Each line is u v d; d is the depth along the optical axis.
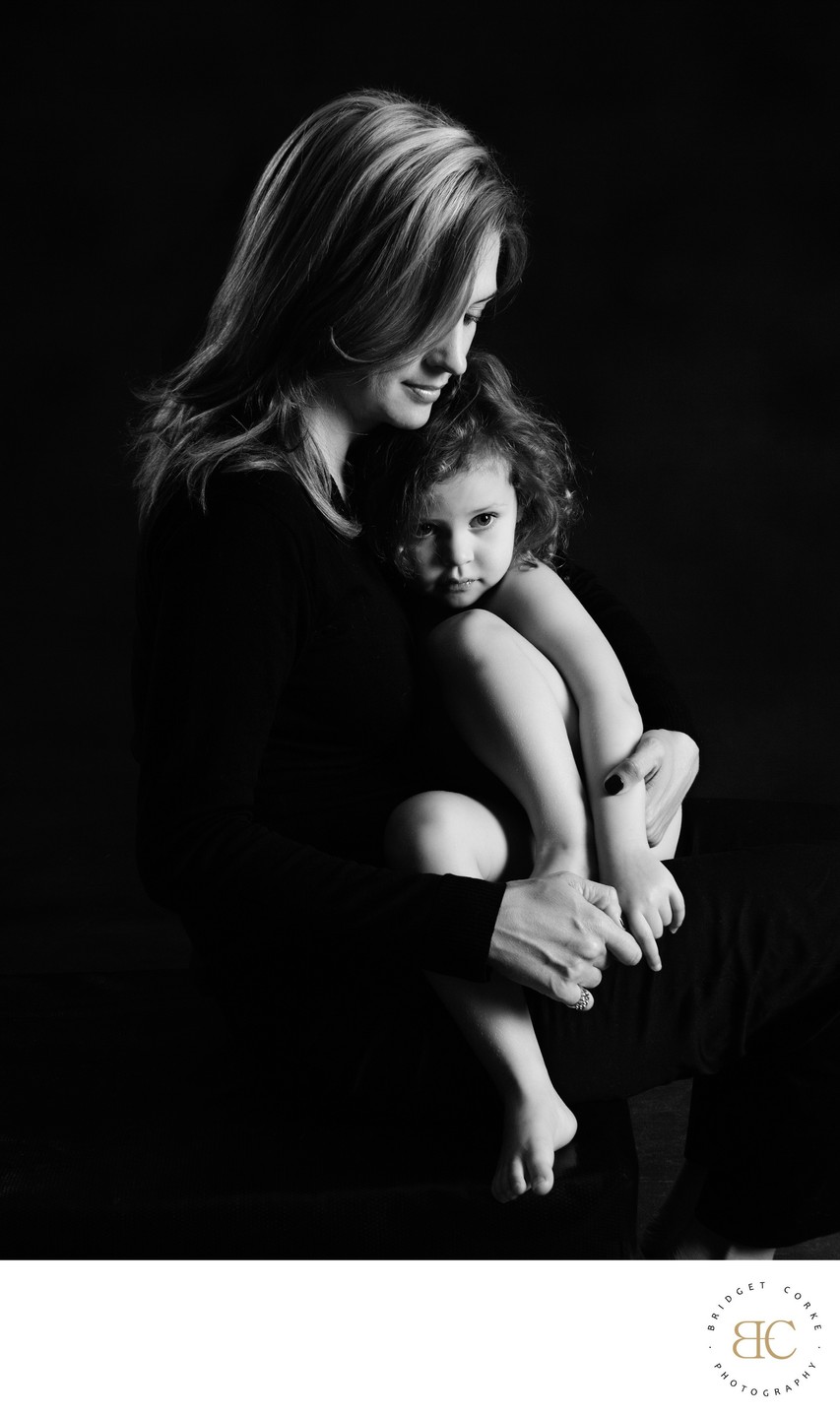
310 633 1.36
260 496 1.32
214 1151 1.36
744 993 1.41
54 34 7.61
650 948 1.35
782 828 1.84
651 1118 2.30
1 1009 1.72
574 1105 1.42
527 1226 1.30
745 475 6.39
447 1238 1.30
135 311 7.19
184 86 7.62
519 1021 1.34
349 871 1.29
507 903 1.29
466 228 1.37
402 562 1.61
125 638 5.43
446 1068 1.36
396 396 1.45
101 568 5.97
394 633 1.45
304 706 1.42
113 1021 1.68
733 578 5.74
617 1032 1.38
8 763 4.43
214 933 1.39
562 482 1.78
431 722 1.55
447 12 7.79
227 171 7.47
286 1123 1.41
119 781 4.30
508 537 1.66
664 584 5.70
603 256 7.38
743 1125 1.46
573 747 1.59
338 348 1.38
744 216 7.43
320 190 1.39
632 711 1.60
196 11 7.62
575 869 1.43
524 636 1.66
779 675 5.05
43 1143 1.37
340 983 1.40
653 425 6.68
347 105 1.42
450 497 1.60
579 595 1.90
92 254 7.34
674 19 7.62
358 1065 1.38
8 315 7.17
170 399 1.49
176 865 1.29
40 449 6.68
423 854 1.40
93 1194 1.28
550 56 7.73
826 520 6.11
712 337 7.10
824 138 7.49
